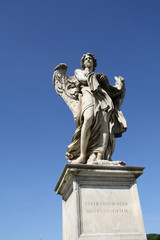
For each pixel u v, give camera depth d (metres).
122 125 5.48
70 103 6.02
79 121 5.45
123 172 4.44
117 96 5.93
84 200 4.12
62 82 6.27
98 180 4.34
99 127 5.19
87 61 6.08
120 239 3.88
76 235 3.75
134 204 4.30
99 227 3.94
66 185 4.71
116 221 4.07
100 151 4.97
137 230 4.07
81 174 4.29
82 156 4.88
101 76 5.60
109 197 4.26
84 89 5.56
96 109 5.17
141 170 4.57
